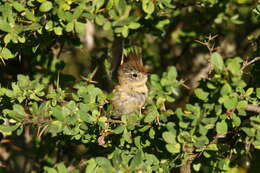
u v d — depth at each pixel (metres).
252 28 14.83
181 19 15.01
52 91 10.15
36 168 14.66
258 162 12.55
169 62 15.38
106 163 9.40
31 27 9.88
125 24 10.58
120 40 13.26
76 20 9.77
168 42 15.60
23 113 9.62
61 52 13.27
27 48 11.20
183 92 13.96
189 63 15.30
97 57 13.58
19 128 9.65
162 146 10.08
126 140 9.72
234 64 9.83
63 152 14.02
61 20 9.92
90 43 15.23
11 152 15.30
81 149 14.19
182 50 15.34
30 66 13.45
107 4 10.20
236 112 9.99
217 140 10.20
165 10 11.98
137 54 13.57
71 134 9.53
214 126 9.61
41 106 9.62
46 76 12.43
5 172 15.27
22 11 10.08
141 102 12.48
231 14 13.95
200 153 9.77
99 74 13.84
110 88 13.92
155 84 10.44
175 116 9.88
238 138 10.24
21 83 10.18
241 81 9.73
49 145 13.82
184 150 9.59
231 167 11.46
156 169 9.73
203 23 14.15
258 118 9.52
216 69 9.84
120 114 11.53
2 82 13.32
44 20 10.05
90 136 9.88
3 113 10.09
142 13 11.93
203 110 9.51
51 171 9.69
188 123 9.45
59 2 9.82
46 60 12.59
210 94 9.79
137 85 12.48
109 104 10.32
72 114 9.45
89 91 9.85
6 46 10.58
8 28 9.77
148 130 10.02
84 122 9.49
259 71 11.02
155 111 9.63
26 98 10.09
